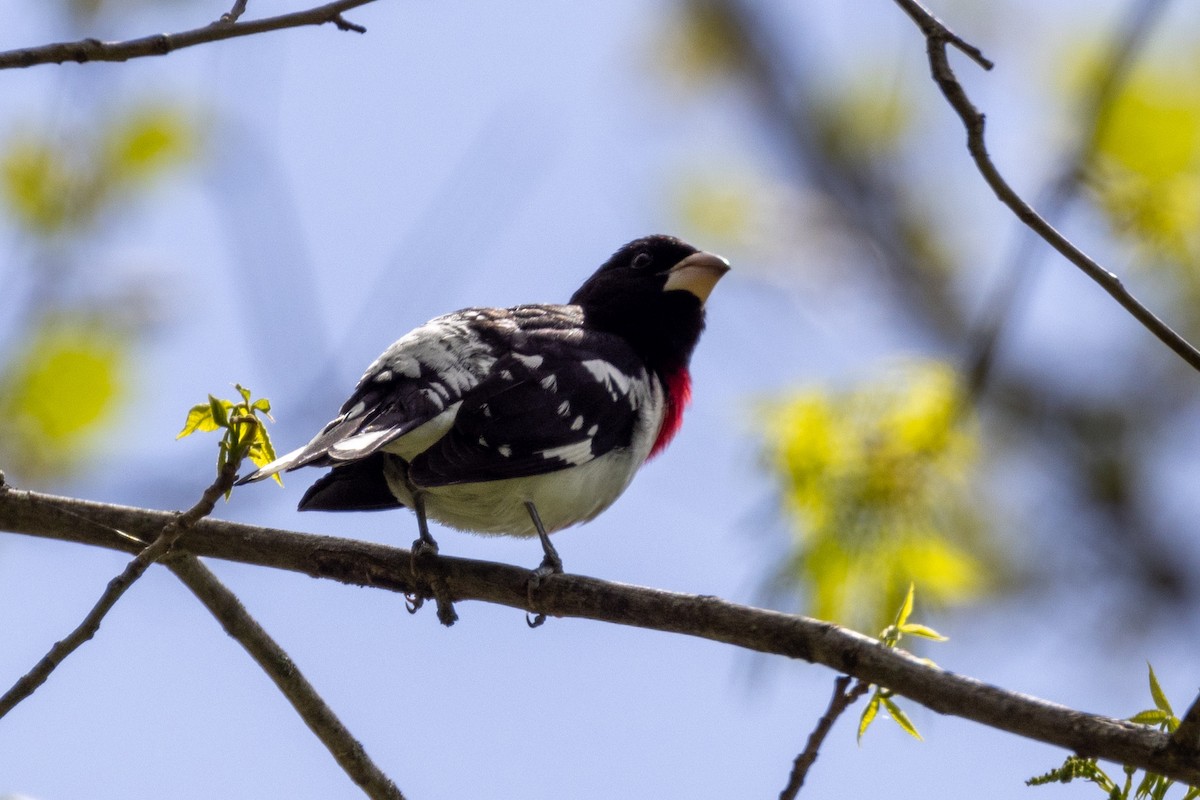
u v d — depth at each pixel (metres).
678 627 7.40
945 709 6.50
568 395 9.71
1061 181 10.40
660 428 11.34
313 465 8.20
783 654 7.00
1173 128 10.45
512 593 8.10
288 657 8.56
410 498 9.77
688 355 11.51
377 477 9.91
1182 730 5.93
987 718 6.37
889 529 9.03
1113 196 10.58
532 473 9.37
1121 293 6.59
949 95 6.77
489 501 9.76
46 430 8.98
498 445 9.30
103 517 8.55
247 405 7.14
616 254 11.72
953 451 9.20
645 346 11.23
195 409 7.12
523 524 10.06
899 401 9.25
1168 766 5.95
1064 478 12.18
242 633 8.50
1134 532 11.95
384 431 8.82
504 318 10.31
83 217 9.12
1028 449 12.12
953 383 9.32
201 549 8.54
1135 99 10.51
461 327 9.91
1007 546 10.75
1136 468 12.16
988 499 10.41
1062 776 6.21
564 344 10.09
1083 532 11.96
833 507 9.06
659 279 11.34
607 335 10.59
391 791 8.57
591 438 9.77
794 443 9.16
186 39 6.96
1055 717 6.21
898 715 6.76
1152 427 12.31
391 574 8.44
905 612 6.95
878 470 9.12
